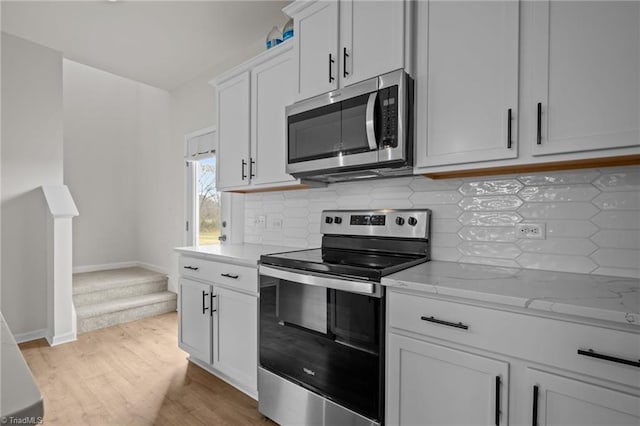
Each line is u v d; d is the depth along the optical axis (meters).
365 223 2.02
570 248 1.44
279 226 2.65
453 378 1.19
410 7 1.56
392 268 1.44
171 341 3.04
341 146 1.74
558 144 1.21
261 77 2.34
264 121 2.32
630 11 1.09
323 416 1.59
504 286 1.19
